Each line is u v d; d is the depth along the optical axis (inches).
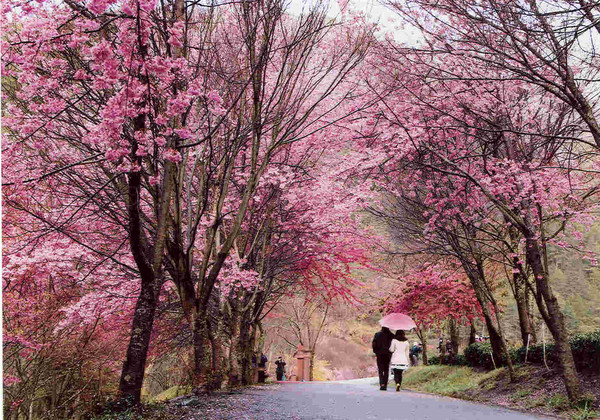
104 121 227.8
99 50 200.2
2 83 296.8
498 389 458.0
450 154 489.1
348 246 629.9
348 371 1467.8
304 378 1040.2
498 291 791.1
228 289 468.8
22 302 462.3
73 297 513.3
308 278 687.7
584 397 333.4
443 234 556.7
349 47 390.3
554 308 358.0
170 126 297.4
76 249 426.6
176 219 328.8
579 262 1947.6
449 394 507.5
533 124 447.8
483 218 512.4
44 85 242.7
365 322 1632.6
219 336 413.1
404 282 753.6
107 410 267.4
